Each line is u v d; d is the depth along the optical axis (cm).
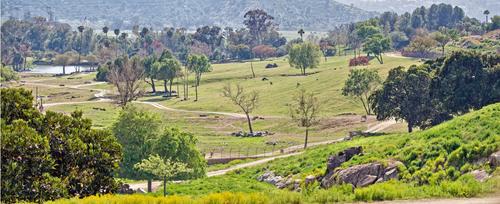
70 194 3638
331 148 7094
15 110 3816
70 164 3747
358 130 11562
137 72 17975
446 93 9356
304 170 6475
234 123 13888
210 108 16288
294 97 15388
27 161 3462
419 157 5084
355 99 14675
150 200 2520
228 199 2461
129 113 7556
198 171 7425
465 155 4572
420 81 9756
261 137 12019
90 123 4056
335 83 17400
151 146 7375
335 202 2494
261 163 8094
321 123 12744
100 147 3916
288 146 10719
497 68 9169
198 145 11031
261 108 15638
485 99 9100
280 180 6519
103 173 3853
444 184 2708
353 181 5088
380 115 10062
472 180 2873
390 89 9906
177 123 14038
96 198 2645
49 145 3662
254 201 2441
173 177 7269
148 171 6272
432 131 5706
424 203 2405
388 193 2564
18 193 3341
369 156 5644
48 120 3869
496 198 2469
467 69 9306
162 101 18450
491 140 4581
